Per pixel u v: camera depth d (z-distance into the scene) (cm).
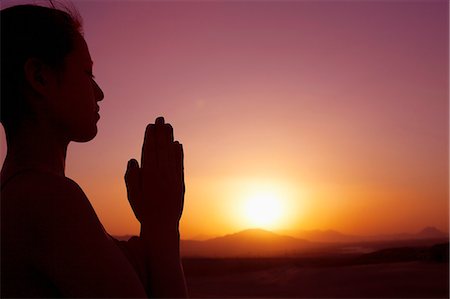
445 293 1766
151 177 77
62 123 75
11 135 74
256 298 1894
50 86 74
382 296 1781
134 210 79
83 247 61
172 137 81
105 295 61
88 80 79
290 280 2595
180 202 78
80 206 65
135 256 72
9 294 61
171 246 74
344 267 3130
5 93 73
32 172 67
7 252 61
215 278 3059
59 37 75
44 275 62
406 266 2891
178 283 71
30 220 62
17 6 76
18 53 73
